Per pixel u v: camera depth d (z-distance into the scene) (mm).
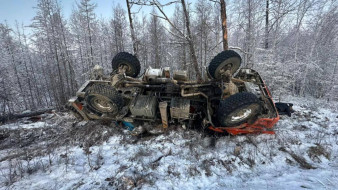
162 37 19047
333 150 3275
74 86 20016
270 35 12102
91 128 4305
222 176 2666
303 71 12805
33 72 22609
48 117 6023
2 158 3488
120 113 4039
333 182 2223
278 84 11305
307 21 11742
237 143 3547
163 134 3967
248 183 2420
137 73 5199
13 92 18406
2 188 2367
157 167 2846
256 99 3266
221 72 4250
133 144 3688
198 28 12422
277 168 2830
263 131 3707
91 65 17172
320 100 11414
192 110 4246
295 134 3877
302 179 2377
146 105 3666
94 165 2930
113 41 18531
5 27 20391
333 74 12211
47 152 3465
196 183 2500
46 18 16188
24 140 4449
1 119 6230
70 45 17969
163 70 4535
